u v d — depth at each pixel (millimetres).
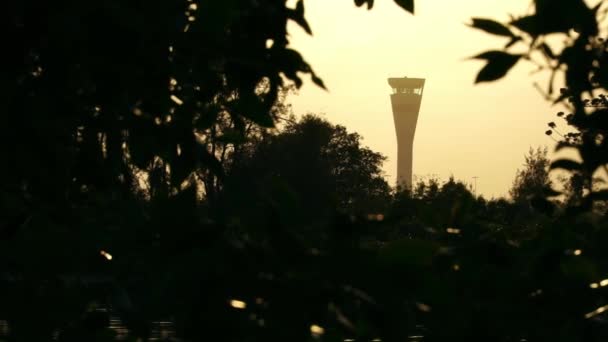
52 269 3957
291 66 4230
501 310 3598
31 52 3811
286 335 3078
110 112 3980
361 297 3086
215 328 3129
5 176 3744
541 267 3664
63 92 3785
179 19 3836
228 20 3918
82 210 4184
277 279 3141
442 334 3318
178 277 3213
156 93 3957
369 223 3166
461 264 3568
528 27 3465
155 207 3426
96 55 3652
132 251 3600
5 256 4051
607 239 4016
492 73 3561
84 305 3848
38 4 3582
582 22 3391
